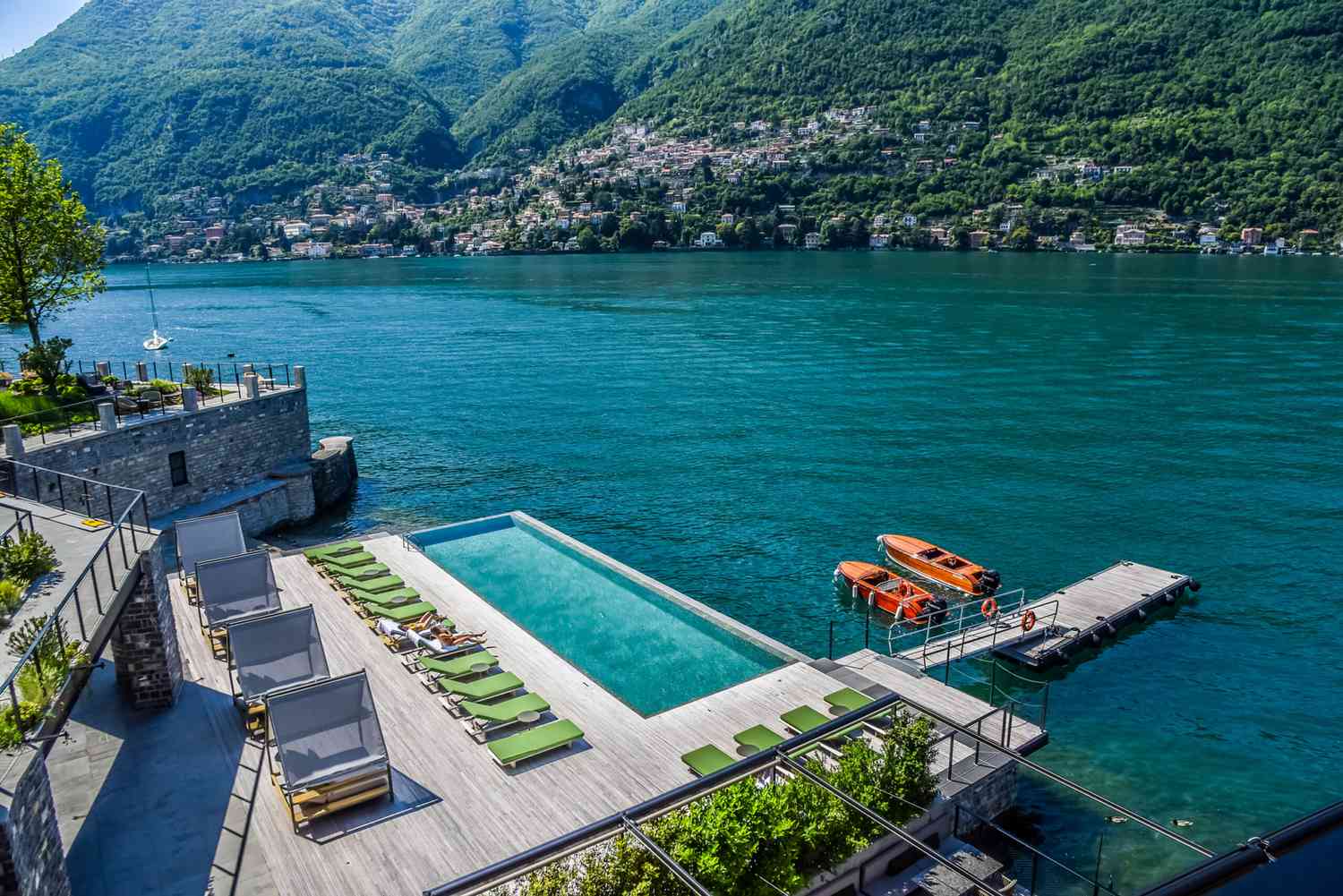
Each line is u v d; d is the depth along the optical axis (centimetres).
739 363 8831
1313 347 9025
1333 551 4025
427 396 7662
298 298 16900
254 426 4584
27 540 1911
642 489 5075
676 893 1323
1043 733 2097
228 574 2456
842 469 5344
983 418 6462
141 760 1888
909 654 2816
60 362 4628
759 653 2775
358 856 1602
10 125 4428
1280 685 2925
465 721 2089
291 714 1723
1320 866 375
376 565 3092
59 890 1267
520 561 3591
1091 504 4681
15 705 1262
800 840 1538
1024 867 1986
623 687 2583
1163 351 9031
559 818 1722
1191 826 2211
